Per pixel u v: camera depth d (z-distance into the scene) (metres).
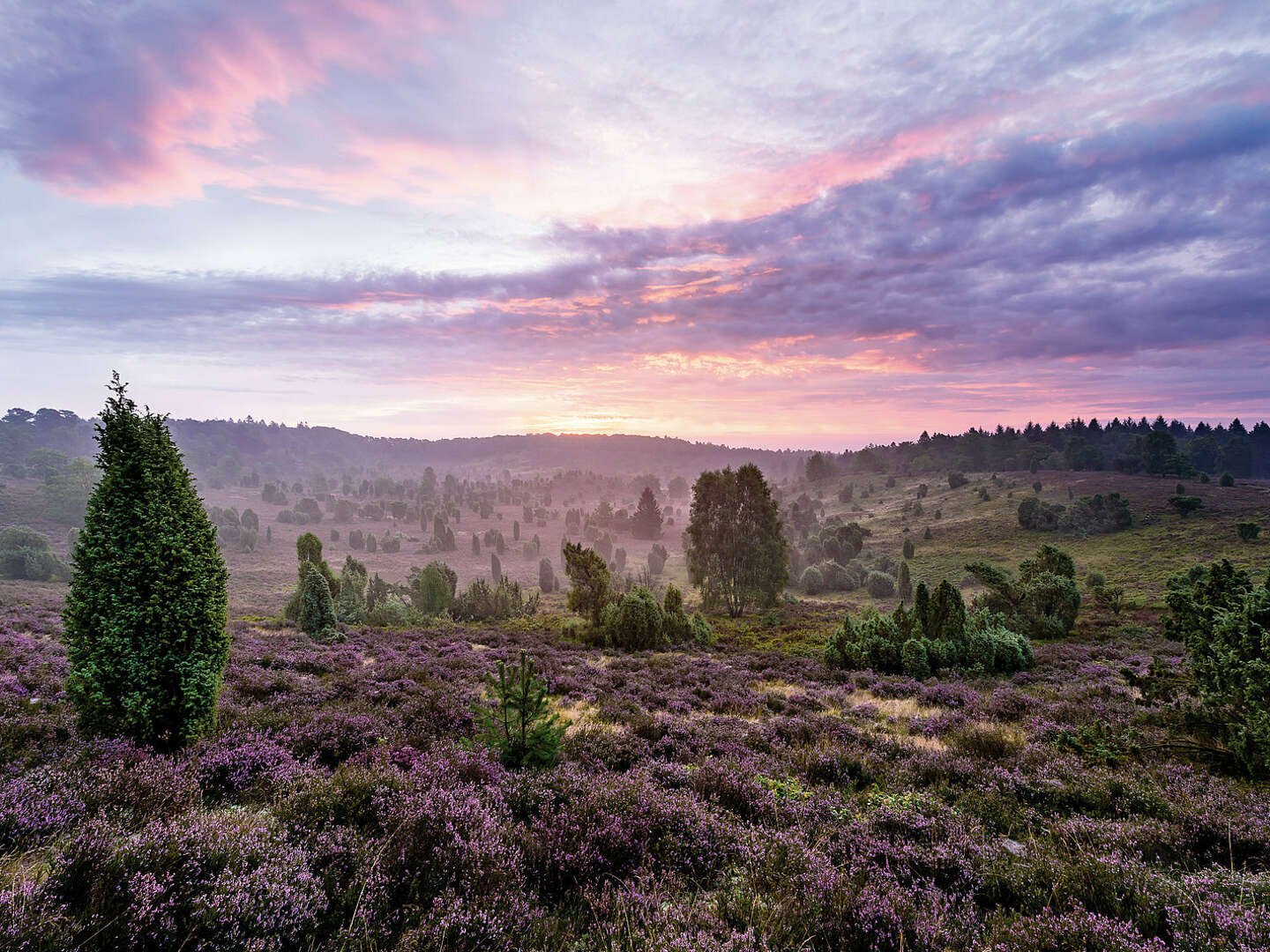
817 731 11.81
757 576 55.72
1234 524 97.19
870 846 5.68
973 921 4.38
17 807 4.61
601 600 37.28
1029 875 5.10
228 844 4.29
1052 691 17.25
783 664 24.98
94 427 7.86
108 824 4.39
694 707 15.27
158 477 7.94
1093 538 105.12
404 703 11.75
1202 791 7.88
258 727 8.70
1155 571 77.56
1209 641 10.05
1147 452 167.38
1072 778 8.55
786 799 7.18
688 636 34.03
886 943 4.02
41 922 3.09
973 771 8.95
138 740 7.43
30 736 7.43
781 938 3.94
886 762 9.46
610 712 12.61
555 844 5.11
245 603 106.00
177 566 7.85
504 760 7.67
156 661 7.59
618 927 3.94
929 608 26.30
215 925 3.46
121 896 3.56
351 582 56.38
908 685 19.67
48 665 12.98
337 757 8.26
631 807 5.99
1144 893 4.58
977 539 118.81
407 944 3.45
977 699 16.53
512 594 59.72
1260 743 8.49
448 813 5.30
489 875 4.43
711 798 7.03
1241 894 4.47
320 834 4.87
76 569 7.71
